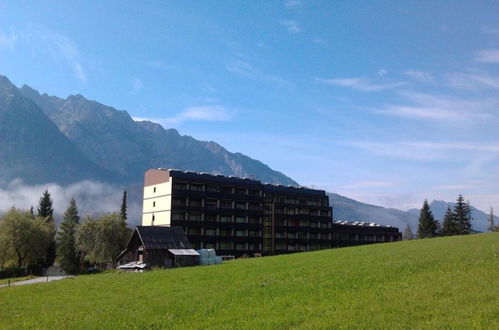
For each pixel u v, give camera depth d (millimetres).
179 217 126688
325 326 18312
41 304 33844
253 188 142500
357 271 31062
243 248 134750
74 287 43500
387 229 179125
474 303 18875
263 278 34250
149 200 135875
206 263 86562
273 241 147500
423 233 173750
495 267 26266
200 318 22641
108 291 37719
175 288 35062
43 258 134875
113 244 126438
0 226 118000
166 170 131750
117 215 133750
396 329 16828
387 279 26625
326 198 162625
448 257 32844
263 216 142250
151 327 22078
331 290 25469
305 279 30406
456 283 22906
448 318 17312
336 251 57969
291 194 156125
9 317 29422
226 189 137250
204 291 31203
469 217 167000
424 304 19609
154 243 89875
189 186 130250
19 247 118125
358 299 22234
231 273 41062
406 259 35219
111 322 23656
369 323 17922
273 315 21344
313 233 156375
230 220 134500
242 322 20719
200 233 128250
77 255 130500
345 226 166375
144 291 35250
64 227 154875
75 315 27094
